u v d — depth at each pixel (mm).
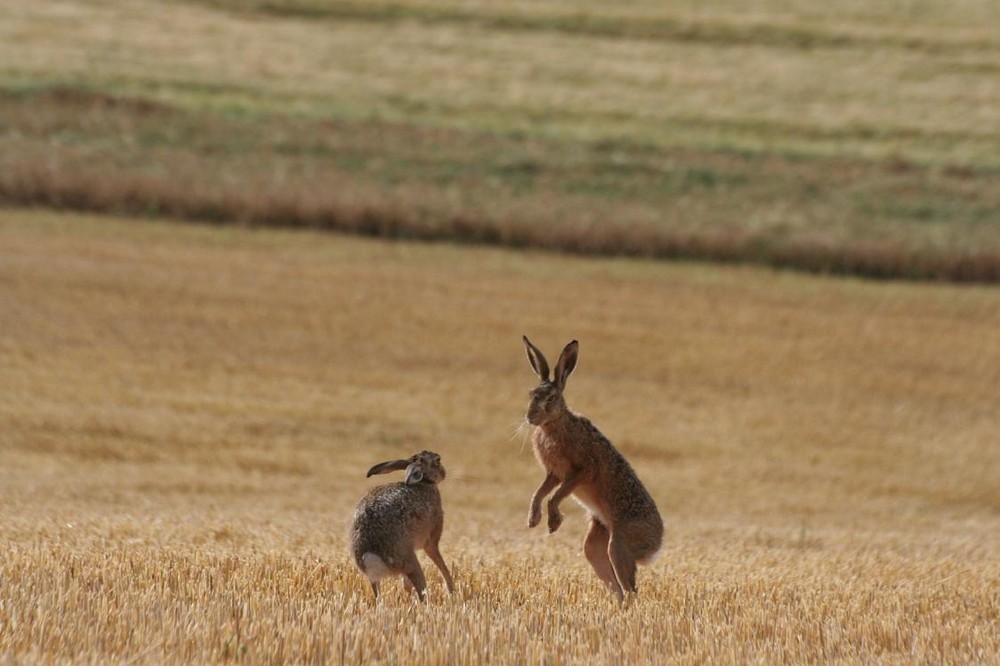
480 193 119562
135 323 77938
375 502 27203
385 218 106188
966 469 64375
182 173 115500
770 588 30297
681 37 190250
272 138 131375
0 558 28109
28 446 58062
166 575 26547
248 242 100125
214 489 52781
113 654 20469
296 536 35969
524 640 22531
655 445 65375
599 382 74625
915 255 105375
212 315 80750
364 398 69125
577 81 167000
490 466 60844
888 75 174625
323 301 85812
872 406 73750
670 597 28625
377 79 161250
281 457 58906
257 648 21062
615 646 22734
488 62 173375
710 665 21703
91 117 130750
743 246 105688
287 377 71500
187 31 174125
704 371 77750
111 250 93688
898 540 44906
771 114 156125
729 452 65188
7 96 134250
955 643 23953
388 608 24656
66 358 70812
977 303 96938
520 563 32906
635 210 116500
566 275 97625
